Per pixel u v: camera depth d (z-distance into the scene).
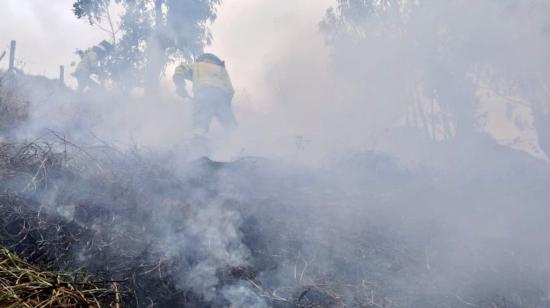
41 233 2.12
